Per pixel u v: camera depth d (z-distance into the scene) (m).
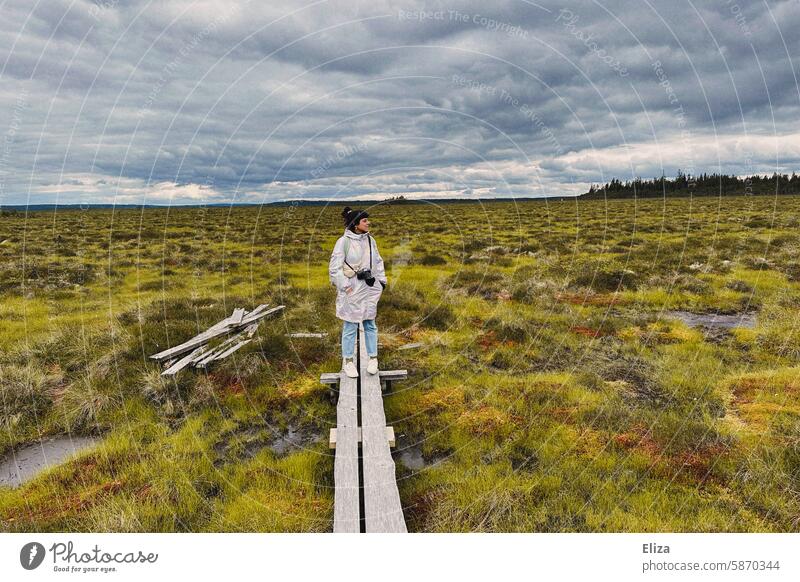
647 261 13.65
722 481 3.92
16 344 7.07
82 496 3.98
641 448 4.39
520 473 4.16
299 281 12.17
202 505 3.90
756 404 5.02
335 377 5.54
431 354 6.93
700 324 8.19
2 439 4.77
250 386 5.95
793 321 7.66
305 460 4.47
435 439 4.76
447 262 14.76
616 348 7.03
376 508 3.35
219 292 10.80
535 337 7.54
